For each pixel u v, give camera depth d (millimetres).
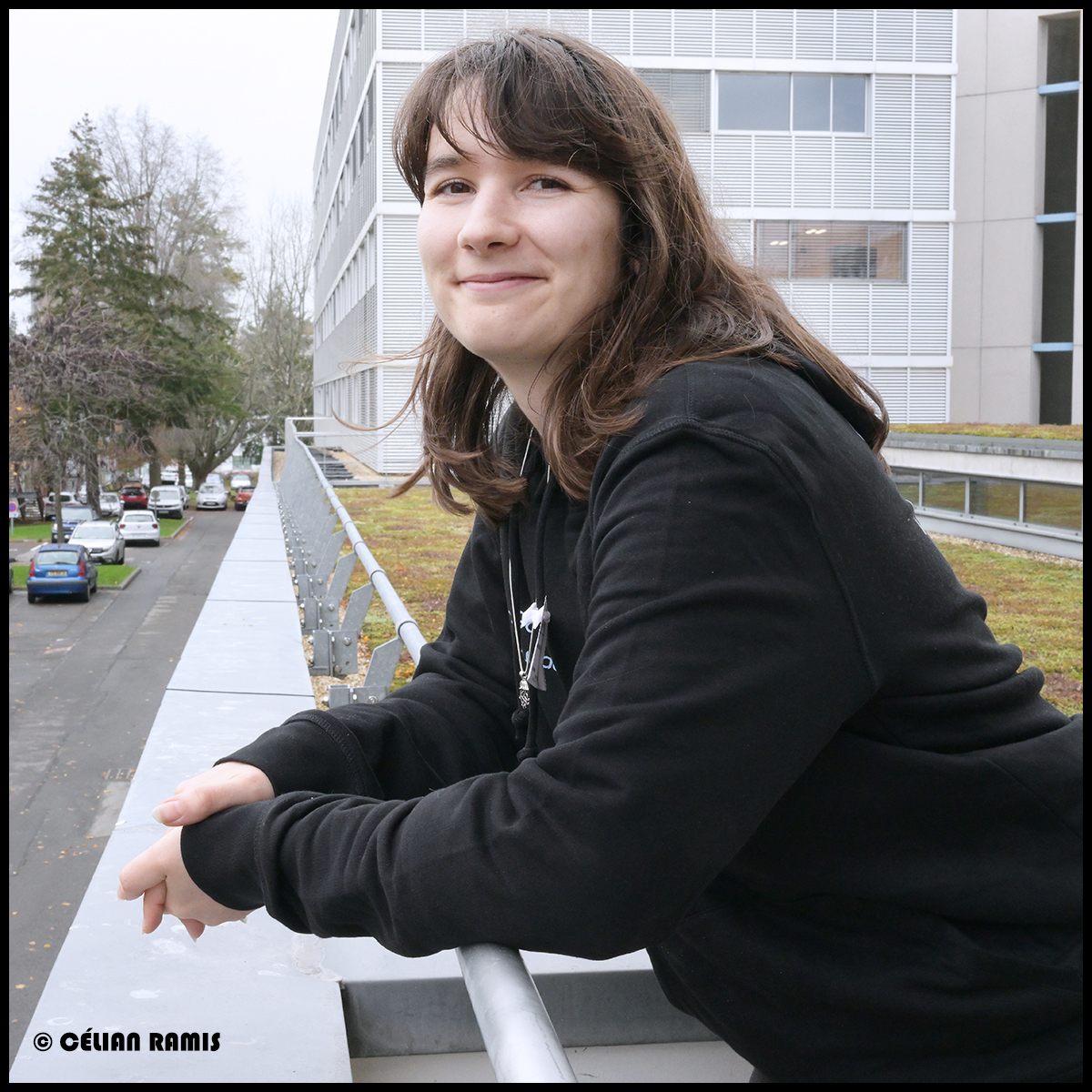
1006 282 29734
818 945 981
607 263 1075
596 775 828
